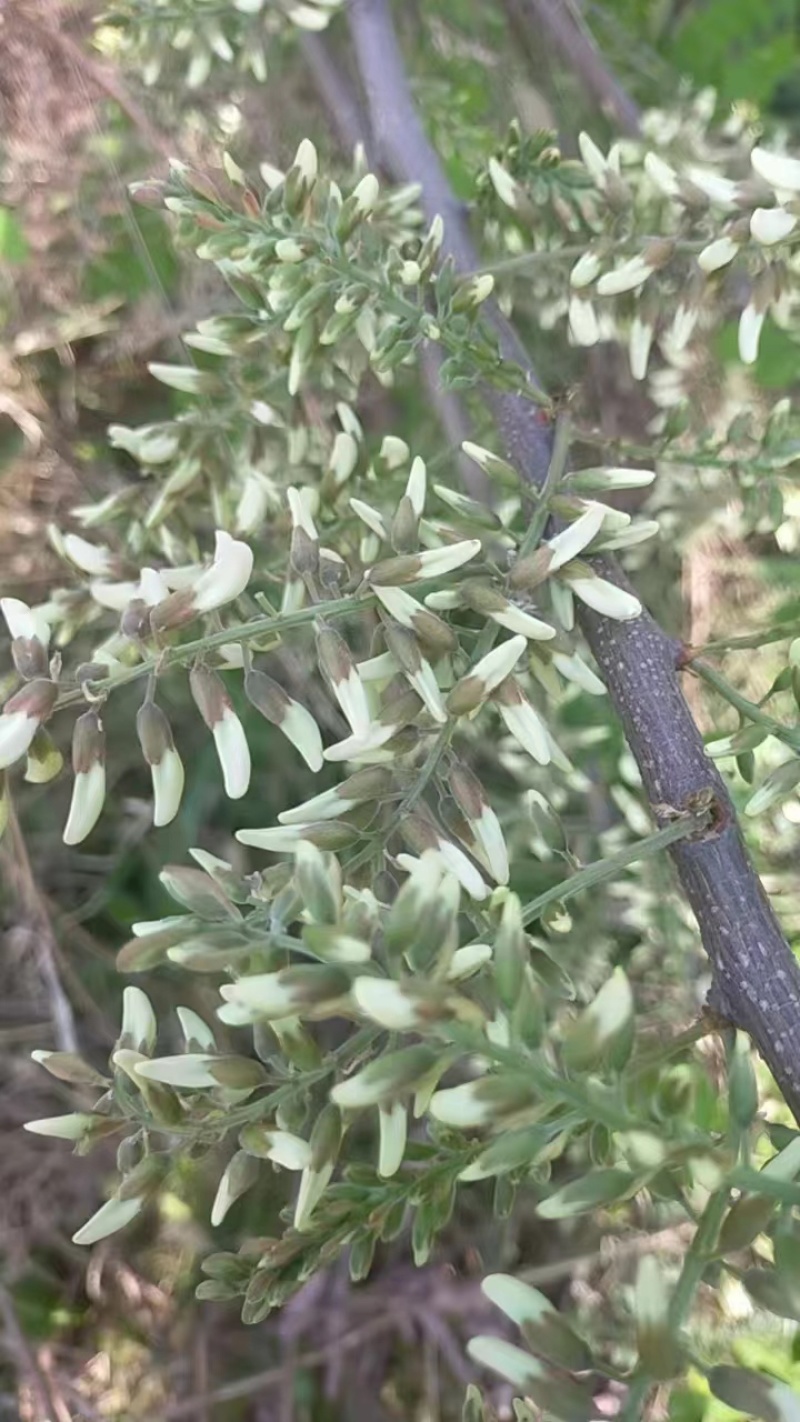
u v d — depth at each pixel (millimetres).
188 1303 390
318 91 339
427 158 297
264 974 165
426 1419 382
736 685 347
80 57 324
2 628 386
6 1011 402
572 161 275
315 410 295
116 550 333
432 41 375
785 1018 197
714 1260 161
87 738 192
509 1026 160
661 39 413
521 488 219
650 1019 331
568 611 215
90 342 397
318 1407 386
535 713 200
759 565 353
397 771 204
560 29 367
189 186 235
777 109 403
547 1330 161
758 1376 156
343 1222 190
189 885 180
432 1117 174
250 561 192
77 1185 390
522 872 351
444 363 238
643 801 341
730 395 348
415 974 162
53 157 341
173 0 298
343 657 195
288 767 393
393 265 238
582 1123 177
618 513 209
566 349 363
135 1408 383
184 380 275
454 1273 384
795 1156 162
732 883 203
